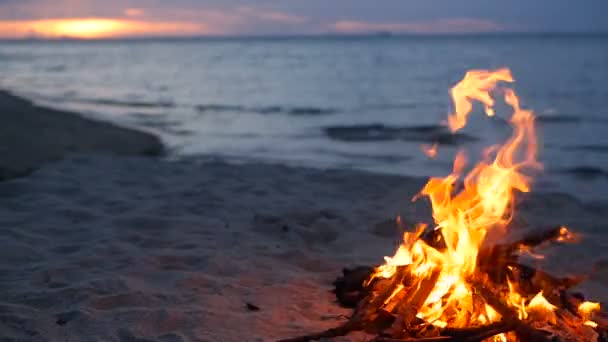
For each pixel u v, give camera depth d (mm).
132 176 9164
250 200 7895
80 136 13320
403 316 3748
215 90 37406
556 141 16891
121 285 4707
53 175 8883
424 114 24047
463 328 3611
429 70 57125
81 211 6957
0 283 4863
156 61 93750
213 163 10453
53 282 4867
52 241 6020
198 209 7348
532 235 4348
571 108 24688
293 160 13938
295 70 61375
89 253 5539
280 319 4254
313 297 4734
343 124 20938
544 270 5734
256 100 30562
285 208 7527
